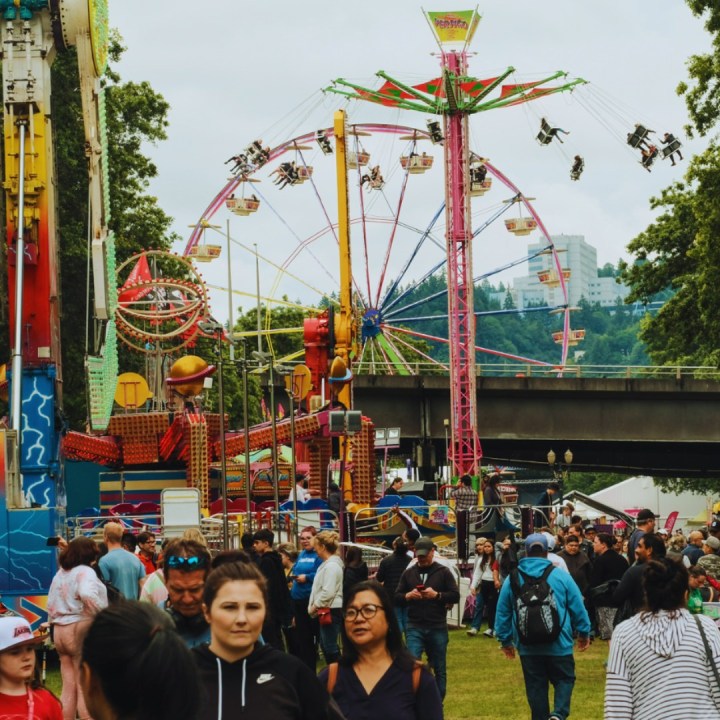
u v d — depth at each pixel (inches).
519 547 1167.6
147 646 219.5
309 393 2116.1
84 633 223.9
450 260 3299.7
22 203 1195.3
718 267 2123.5
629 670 416.8
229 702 323.6
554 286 3885.3
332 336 2091.5
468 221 3329.2
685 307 2363.4
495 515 1593.3
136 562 746.2
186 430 1984.5
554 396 3179.1
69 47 1266.0
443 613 776.3
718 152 2122.3
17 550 1053.8
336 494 1765.5
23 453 1190.3
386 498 1923.0
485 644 1182.9
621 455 3747.5
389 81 3476.9
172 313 2319.1
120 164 2918.3
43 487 1186.6
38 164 1230.3
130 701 217.8
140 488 2025.1
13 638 416.8
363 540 1711.4
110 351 1633.9
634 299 2989.7
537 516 1712.6
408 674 402.6
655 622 417.1
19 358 1167.6
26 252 1224.2
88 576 673.0
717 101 2121.1
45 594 1050.7
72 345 2518.5
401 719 396.2
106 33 1380.4
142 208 3014.3
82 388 2522.1
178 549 445.4
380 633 404.2
